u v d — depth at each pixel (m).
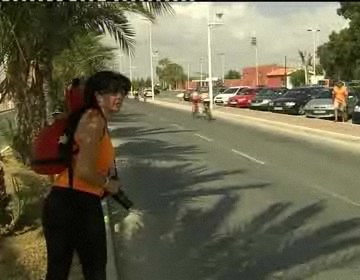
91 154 3.48
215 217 8.14
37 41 7.29
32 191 7.71
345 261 6.01
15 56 7.64
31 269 5.47
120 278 5.61
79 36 10.41
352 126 22.06
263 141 18.98
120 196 3.86
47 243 3.66
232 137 20.72
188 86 107.62
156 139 20.58
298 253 6.33
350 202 8.96
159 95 90.19
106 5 9.23
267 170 12.58
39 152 3.60
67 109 3.71
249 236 7.07
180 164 13.83
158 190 10.37
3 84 8.41
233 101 43.91
